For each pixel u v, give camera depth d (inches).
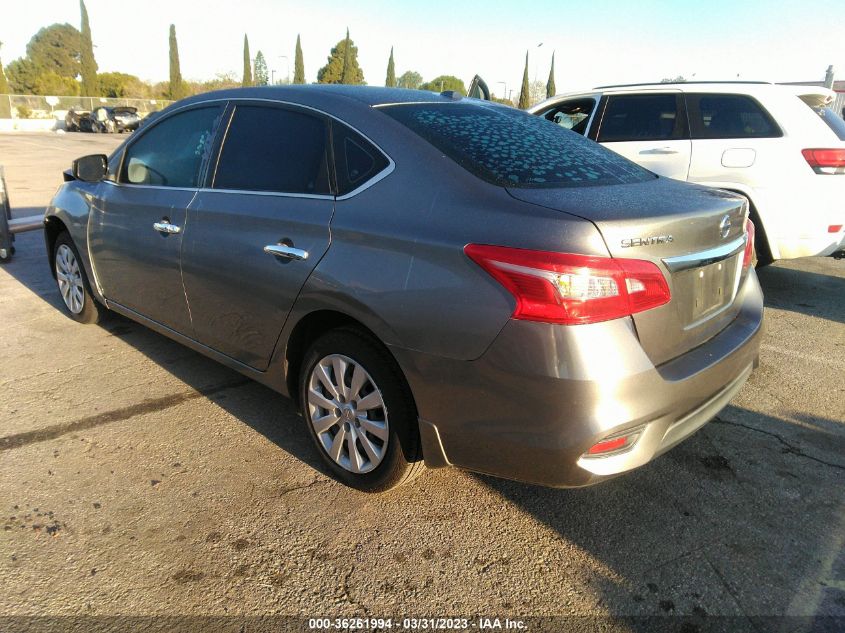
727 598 85.6
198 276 126.6
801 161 198.4
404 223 92.4
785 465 116.8
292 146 114.7
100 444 121.8
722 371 94.3
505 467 86.6
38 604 82.5
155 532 97.0
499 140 106.8
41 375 153.0
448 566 91.2
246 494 106.9
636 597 85.8
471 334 83.4
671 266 85.2
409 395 95.6
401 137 100.7
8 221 270.5
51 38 3198.8
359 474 105.4
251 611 82.5
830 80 601.6
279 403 140.4
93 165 157.3
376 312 92.4
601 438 79.7
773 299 221.8
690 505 105.1
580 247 78.0
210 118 133.7
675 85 223.3
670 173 218.2
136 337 179.5
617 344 79.4
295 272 105.0
